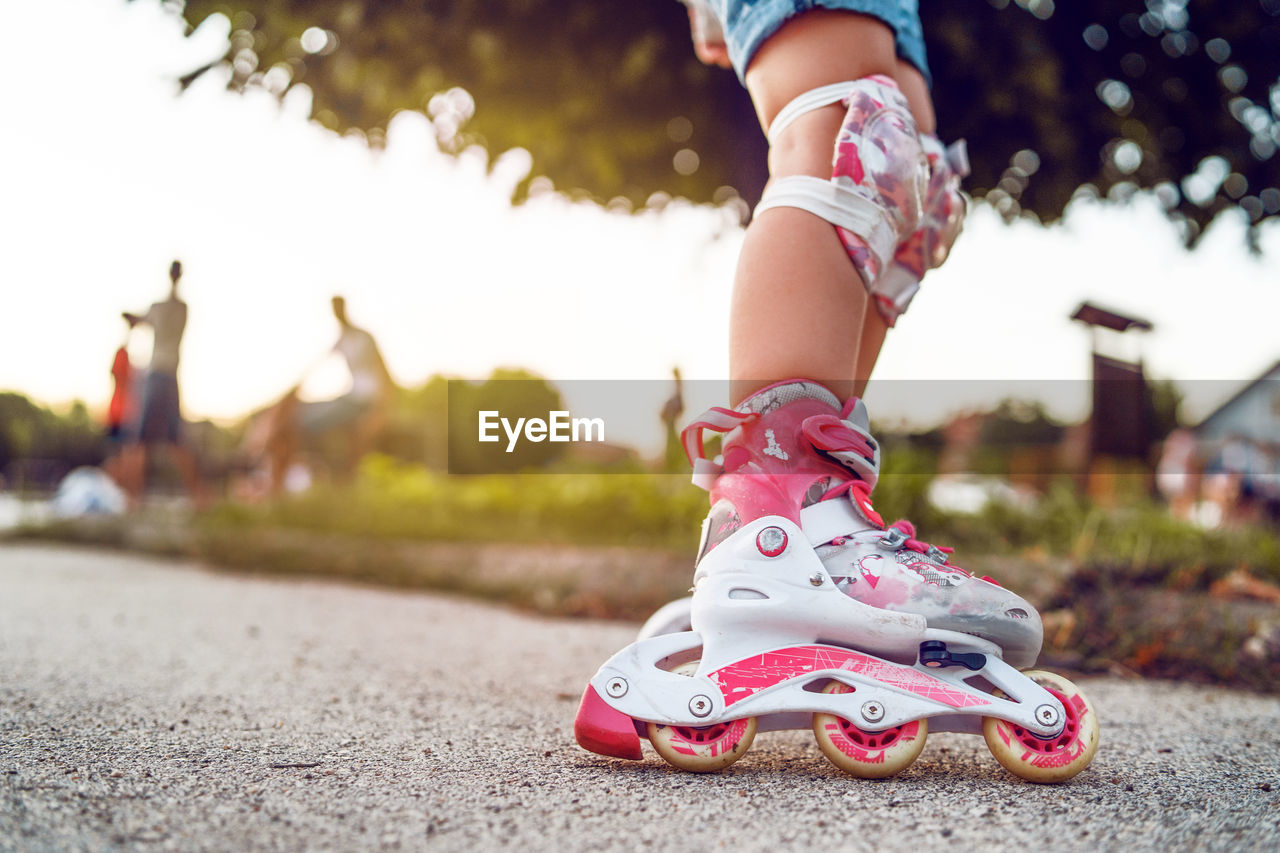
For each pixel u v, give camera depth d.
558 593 3.19
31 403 41.84
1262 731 1.46
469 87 3.38
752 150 3.60
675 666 1.25
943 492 5.22
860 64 1.27
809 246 1.20
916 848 0.84
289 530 5.60
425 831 0.87
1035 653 1.14
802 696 1.09
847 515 1.16
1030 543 4.25
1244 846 0.85
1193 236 3.92
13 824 0.85
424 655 2.11
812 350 1.19
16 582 3.64
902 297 1.41
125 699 1.49
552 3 3.15
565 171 3.79
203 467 8.01
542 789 1.02
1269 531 4.10
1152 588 2.93
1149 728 1.47
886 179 1.22
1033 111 3.29
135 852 0.80
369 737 1.27
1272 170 3.70
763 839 0.86
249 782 1.03
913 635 1.09
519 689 1.70
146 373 7.48
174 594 3.37
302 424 6.73
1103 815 0.95
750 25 1.31
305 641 2.28
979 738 1.38
